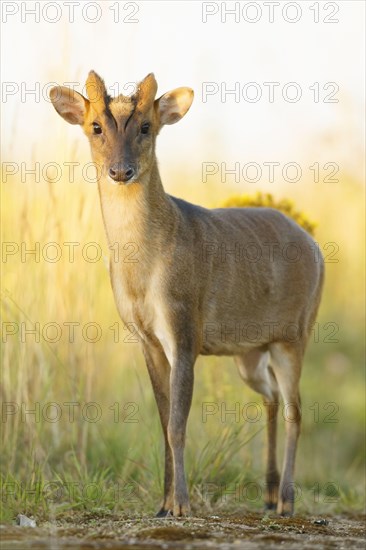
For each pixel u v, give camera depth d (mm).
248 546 8586
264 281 11844
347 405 17844
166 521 9875
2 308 12992
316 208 22000
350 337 20266
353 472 15438
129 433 13797
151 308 10891
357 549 8672
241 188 21109
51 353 13359
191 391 10727
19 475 11812
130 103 10875
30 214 13375
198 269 11047
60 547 8422
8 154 13570
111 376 14547
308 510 12617
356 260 21547
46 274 13312
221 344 11672
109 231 10945
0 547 8398
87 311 13422
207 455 12398
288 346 12133
